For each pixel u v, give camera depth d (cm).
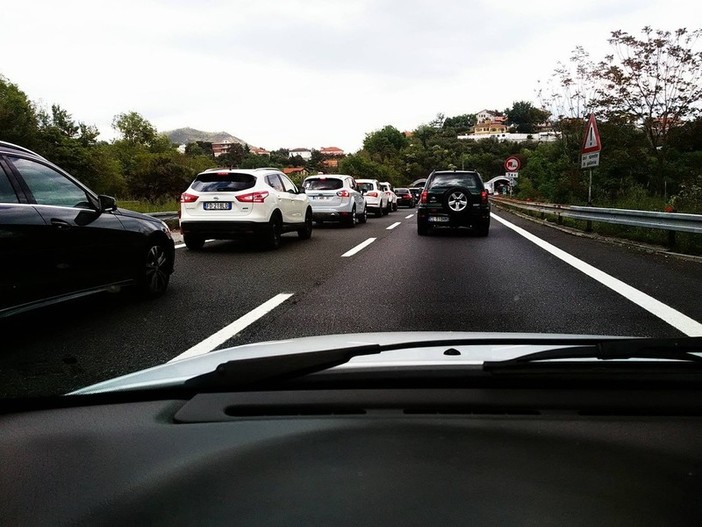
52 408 142
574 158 2212
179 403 137
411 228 1705
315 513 82
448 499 84
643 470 93
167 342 413
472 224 1358
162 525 84
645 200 1462
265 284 675
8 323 436
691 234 995
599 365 130
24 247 409
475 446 101
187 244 1078
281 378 134
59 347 399
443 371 132
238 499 88
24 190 432
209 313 514
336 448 102
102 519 87
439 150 14350
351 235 1426
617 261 844
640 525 79
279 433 109
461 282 678
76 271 467
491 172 13812
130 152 8762
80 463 106
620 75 1834
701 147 1961
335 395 129
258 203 1027
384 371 134
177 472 98
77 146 5056
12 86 4997
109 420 128
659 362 133
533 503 83
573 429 108
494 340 173
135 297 580
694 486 89
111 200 521
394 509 82
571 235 1324
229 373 136
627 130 1998
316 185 1738
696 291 602
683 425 111
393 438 105
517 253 972
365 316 496
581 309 518
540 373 126
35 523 88
